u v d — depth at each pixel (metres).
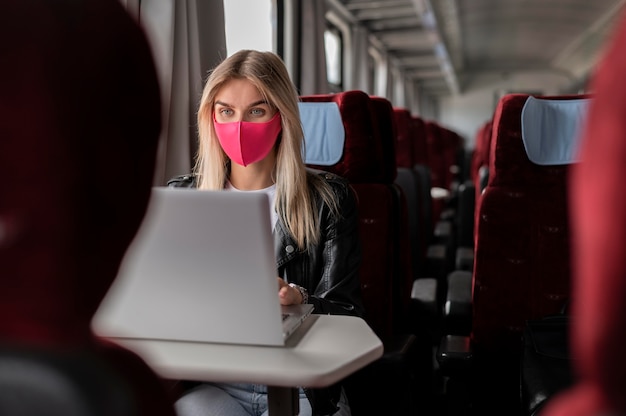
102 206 0.41
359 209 2.15
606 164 0.33
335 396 1.46
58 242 0.40
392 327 2.19
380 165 2.19
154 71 0.45
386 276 2.14
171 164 2.40
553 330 1.77
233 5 3.40
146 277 1.06
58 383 0.39
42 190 0.39
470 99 18.06
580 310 0.35
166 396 0.48
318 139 2.19
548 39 13.77
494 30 12.70
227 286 1.04
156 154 0.46
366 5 7.00
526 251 1.97
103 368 0.41
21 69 0.39
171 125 2.39
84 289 0.41
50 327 0.41
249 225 0.96
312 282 1.74
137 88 0.43
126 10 0.44
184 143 2.42
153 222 0.99
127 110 0.43
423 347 2.42
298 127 1.70
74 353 0.41
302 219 1.71
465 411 1.86
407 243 2.32
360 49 7.72
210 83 1.66
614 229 0.32
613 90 0.33
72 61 0.40
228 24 3.33
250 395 1.57
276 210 1.73
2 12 0.39
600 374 0.34
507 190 1.98
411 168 3.42
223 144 1.67
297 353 1.07
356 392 1.87
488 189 2.00
